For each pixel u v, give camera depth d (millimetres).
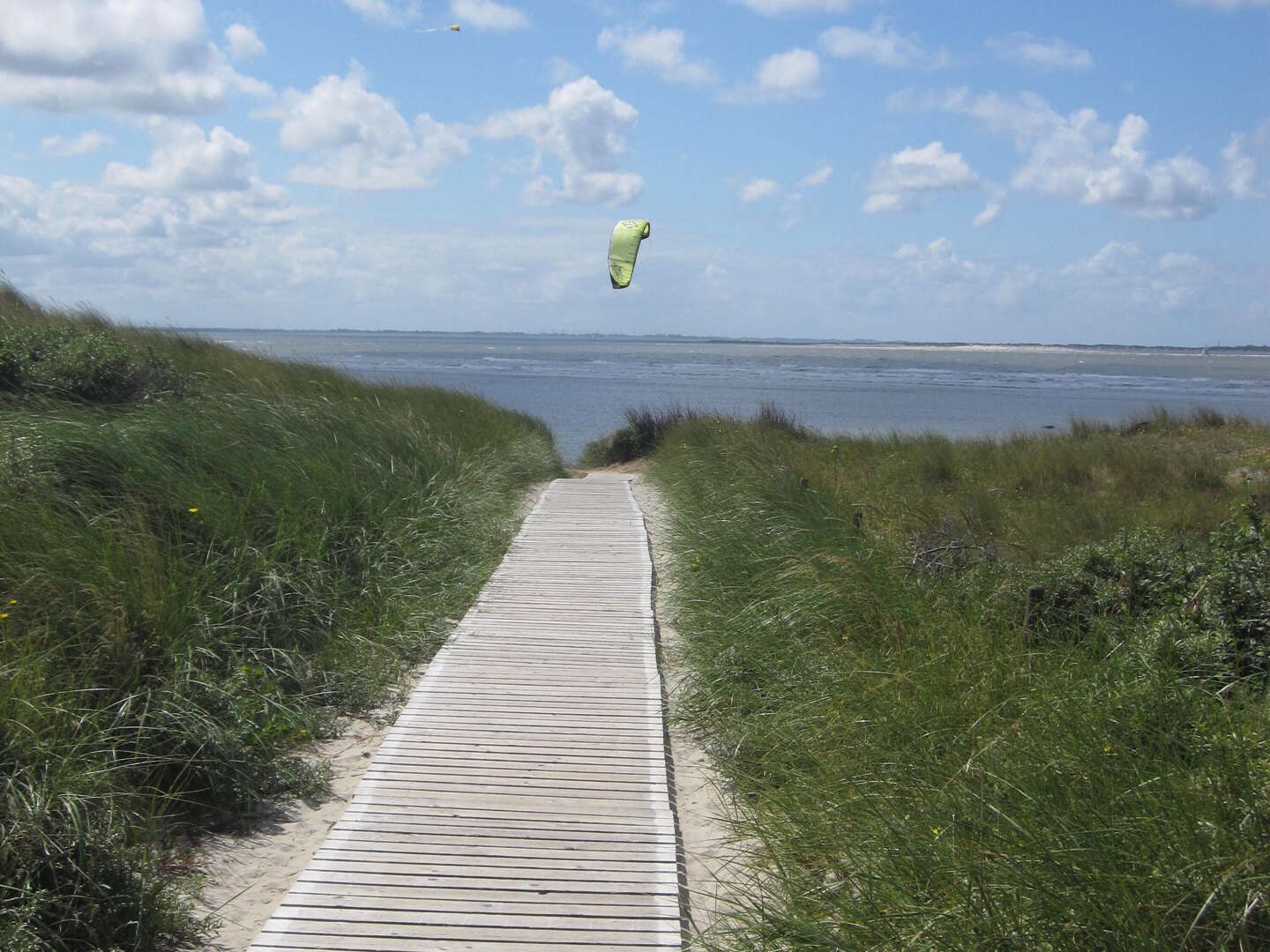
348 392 13828
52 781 3824
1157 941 2730
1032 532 9734
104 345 10422
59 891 3449
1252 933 2736
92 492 6547
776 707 5418
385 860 3990
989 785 3738
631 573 8688
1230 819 3055
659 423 19125
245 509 6977
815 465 12805
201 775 4535
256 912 3730
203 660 5383
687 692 5922
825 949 3225
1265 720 3801
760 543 7762
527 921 3596
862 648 5676
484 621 7227
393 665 6320
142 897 3496
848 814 3941
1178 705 3977
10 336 10289
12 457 6566
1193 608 5141
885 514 9219
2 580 5258
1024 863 3123
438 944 3449
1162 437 18562
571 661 6426
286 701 5559
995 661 4840
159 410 8461
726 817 4500
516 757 4996
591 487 13805
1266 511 10742
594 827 4309
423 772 4805
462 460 11320
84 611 5152
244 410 9039
